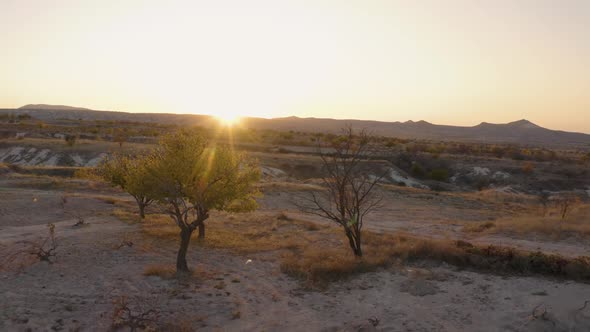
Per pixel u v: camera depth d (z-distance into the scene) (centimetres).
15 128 10631
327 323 1117
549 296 1210
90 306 1178
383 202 3819
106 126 14100
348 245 1891
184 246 1499
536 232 2180
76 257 1602
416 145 10756
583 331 993
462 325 1084
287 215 2970
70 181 3822
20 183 3606
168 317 1128
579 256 1539
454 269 1536
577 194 6116
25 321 1051
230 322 1126
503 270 1479
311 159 6912
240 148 8375
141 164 1733
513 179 6944
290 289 1374
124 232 2048
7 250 1623
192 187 1512
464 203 4106
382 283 1408
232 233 2192
